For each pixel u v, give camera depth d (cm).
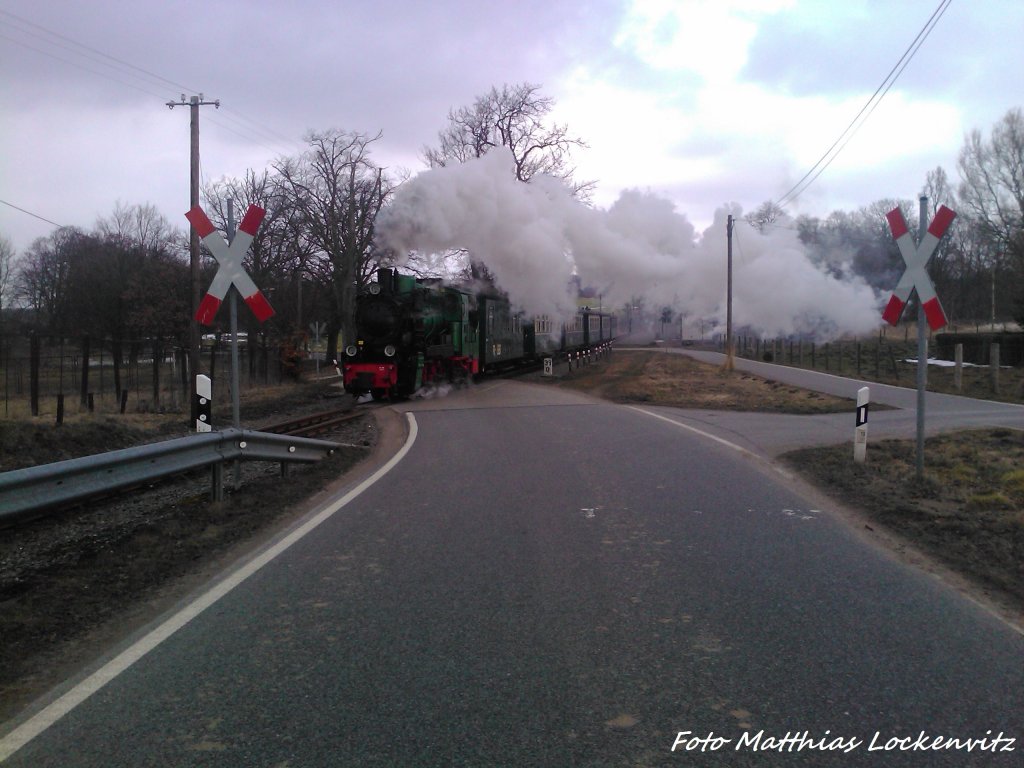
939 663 472
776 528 797
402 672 460
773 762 367
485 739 385
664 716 408
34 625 534
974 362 4175
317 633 520
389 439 1609
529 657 481
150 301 4156
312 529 800
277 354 4022
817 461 1193
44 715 409
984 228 3906
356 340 2581
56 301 5509
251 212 923
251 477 1202
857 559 691
